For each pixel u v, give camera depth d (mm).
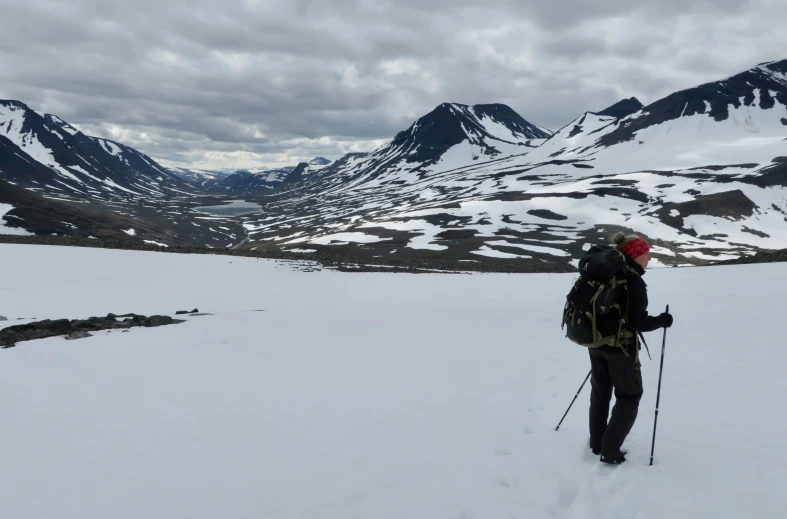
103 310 21578
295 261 54312
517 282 33625
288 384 7836
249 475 4469
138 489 4172
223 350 10984
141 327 15242
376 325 14703
